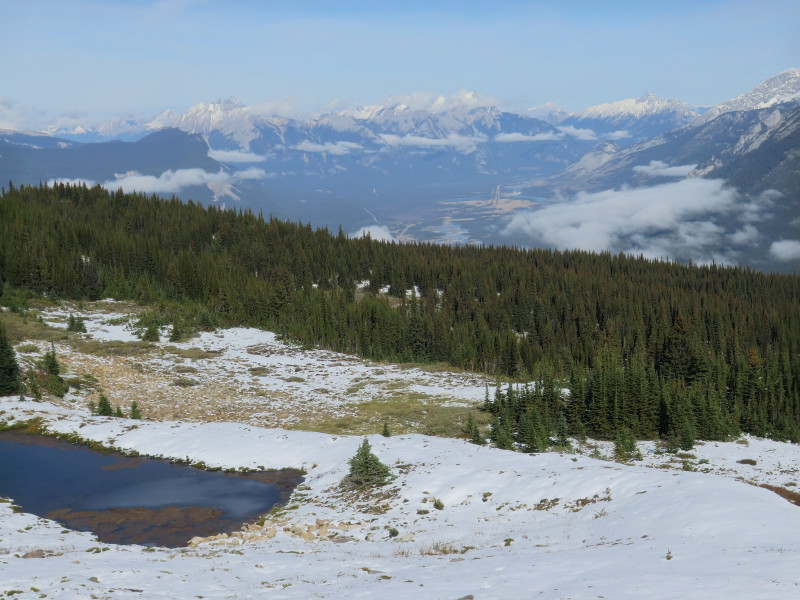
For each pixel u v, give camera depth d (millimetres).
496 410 86062
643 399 87688
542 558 23797
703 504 28141
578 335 180625
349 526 35125
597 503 33406
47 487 45375
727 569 19328
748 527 24500
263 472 48906
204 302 155000
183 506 41375
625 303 198250
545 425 80938
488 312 186250
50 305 136125
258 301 149875
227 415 81562
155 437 57594
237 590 20812
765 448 85562
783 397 121938
